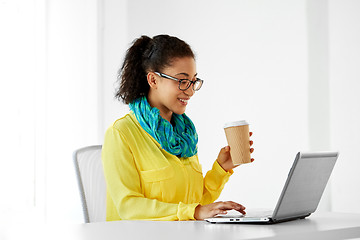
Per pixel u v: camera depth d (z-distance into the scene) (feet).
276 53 11.42
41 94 11.45
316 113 10.82
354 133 10.29
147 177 5.36
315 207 4.66
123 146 5.38
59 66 11.75
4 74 11.02
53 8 11.73
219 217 4.32
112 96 12.35
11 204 10.83
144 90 5.89
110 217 5.51
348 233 3.87
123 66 6.06
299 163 3.92
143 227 3.92
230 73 12.27
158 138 5.46
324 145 10.80
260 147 11.69
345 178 10.41
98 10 12.21
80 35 12.07
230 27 12.28
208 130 12.65
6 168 10.86
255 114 11.80
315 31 10.86
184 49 5.62
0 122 10.89
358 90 10.23
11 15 11.18
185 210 4.56
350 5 10.36
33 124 11.34
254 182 11.75
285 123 11.22
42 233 3.65
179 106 5.66
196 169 5.82
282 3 11.30
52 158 11.46
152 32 12.96
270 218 4.01
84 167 5.98
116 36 12.53
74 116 11.88
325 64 10.84
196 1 12.82
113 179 5.23
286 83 11.21
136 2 12.78
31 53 11.43
